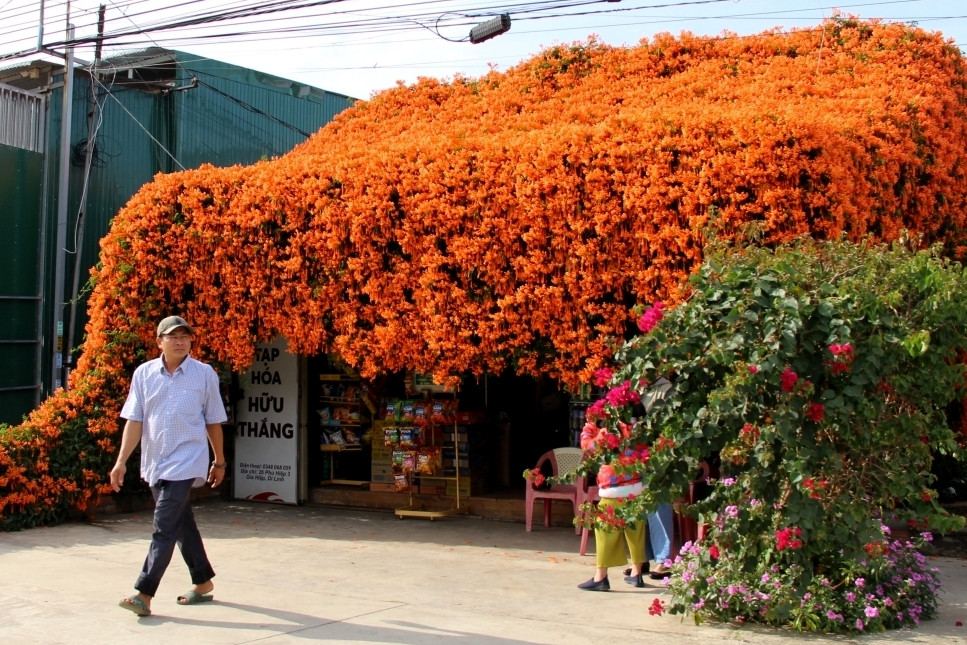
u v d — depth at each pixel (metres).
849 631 5.77
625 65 12.18
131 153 16.47
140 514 10.93
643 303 8.12
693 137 7.95
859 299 5.47
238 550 8.90
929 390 5.77
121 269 10.75
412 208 9.24
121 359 10.73
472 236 8.91
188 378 6.41
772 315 5.42
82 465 10.34
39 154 15.23
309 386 11.91
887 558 6.09
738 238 6.77
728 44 12.04
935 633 5.83
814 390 5.46
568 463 9.77
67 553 8.61
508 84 12.75
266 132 18.94
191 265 10.64
